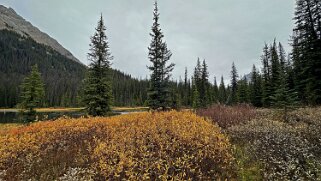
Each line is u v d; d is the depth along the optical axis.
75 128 13.69
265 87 38.44
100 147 9.84
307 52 25.02
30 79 29.53
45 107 95.44
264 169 8.09
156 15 26.52
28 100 28.98
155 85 25.38
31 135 12.88
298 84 28.89
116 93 105.06
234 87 62.00
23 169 9.22
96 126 14.17
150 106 25.02
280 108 19.91
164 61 25.83
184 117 15.15
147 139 11.12
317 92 23.69
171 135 11.45
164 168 8.05
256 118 16.42
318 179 6.86
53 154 10.38
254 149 9.45
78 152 10.05
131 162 8.37
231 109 20.92
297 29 26.48
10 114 57.62
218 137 11.09
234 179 7.98
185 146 10.20
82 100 24.88
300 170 7.82
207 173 8.20
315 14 25.38
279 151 8.88
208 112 19.19
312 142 9.52
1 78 130.25
